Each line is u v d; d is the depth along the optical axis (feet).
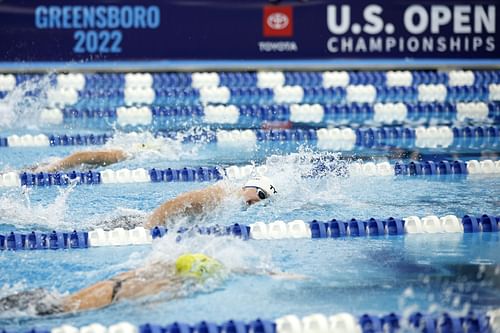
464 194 72.13
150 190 72.79
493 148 90.33
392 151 88.17
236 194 66.69
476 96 119.65
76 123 101.04
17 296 47.60
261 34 129.70
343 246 58.34
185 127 99.04
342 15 129.49
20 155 84.99
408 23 129.80
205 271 50.01
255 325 43.01
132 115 106.32
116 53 127.95
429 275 51.83
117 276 49.26
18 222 62.18
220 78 124.88
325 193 71.51
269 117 106.73
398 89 121.49
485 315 44.65
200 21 128.77
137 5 127.24
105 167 79.77
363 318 44.27
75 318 44.75
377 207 67.41
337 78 125.70
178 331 42.52
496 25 130.00
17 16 125.70
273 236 60.18
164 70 125.90
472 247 58.13
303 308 46.11
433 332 43.47
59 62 126.93
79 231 59.41
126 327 42.45
